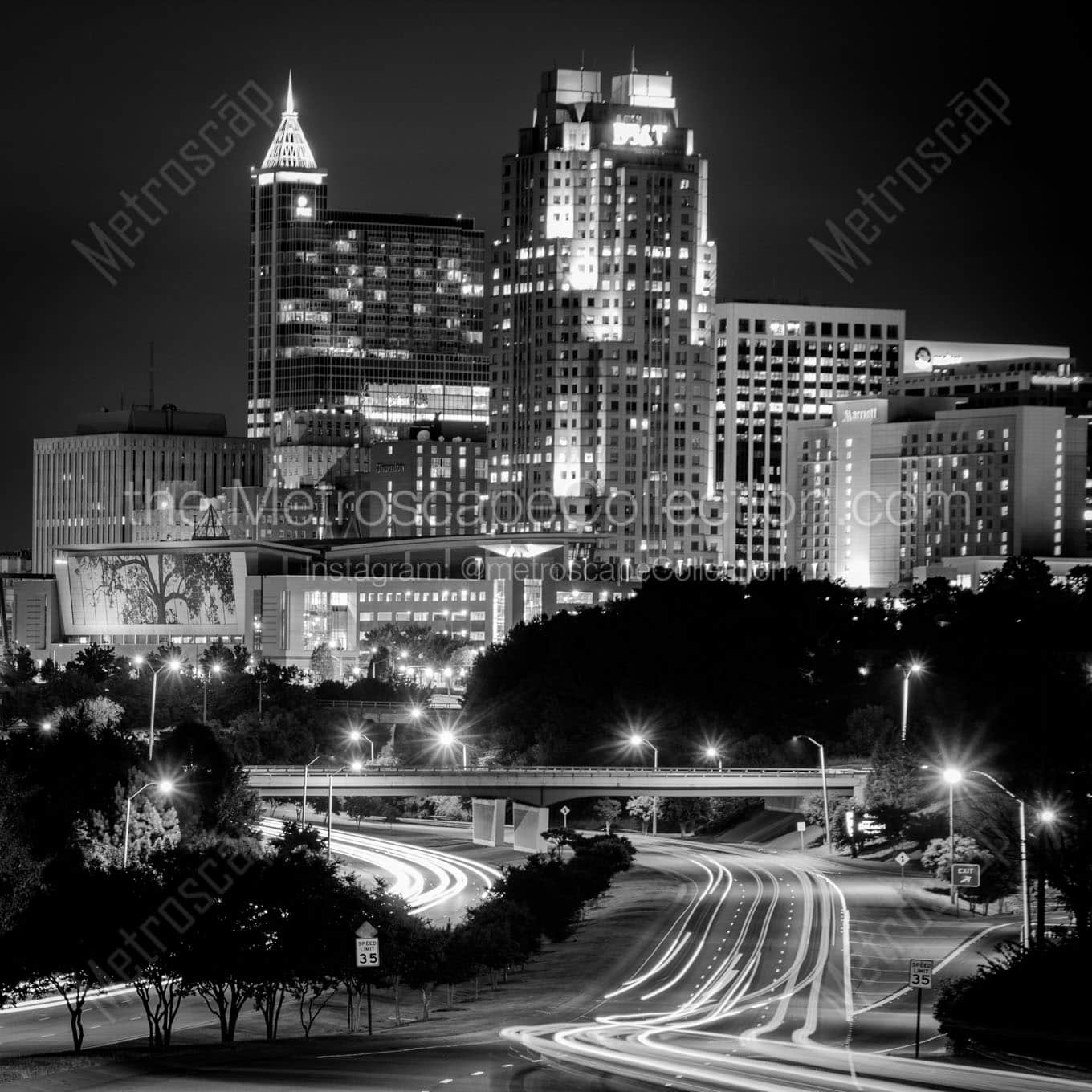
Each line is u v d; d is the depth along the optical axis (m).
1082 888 197.00
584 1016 197.12
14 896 179.88
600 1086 127.38
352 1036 175.50
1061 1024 155.12
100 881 171.88
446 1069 138.38
